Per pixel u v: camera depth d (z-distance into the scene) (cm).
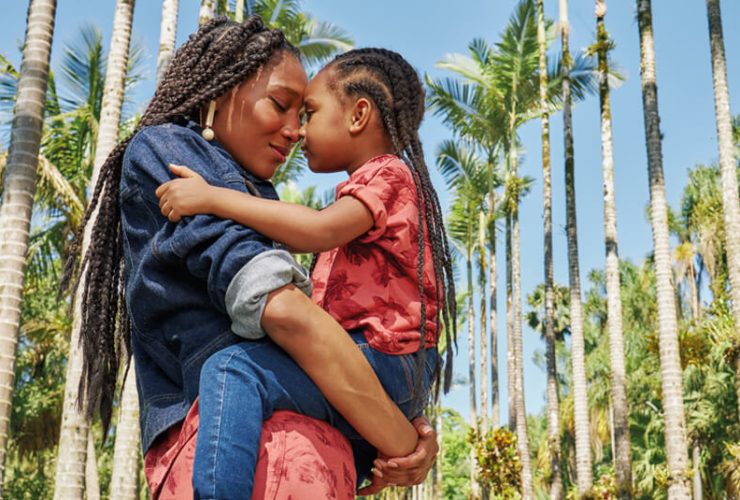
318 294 163
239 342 144
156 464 150
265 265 138
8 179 696
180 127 158
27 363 1923
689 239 3250
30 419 1908
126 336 171
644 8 1606
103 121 981
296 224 146
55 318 1777
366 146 174
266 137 167
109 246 166
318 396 143
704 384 2486
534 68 2542
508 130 2641
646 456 2727
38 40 718
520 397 2470
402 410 157
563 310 4581
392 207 160
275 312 138
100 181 167
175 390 150
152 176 150
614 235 1850
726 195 1448
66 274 173
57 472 846
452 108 2611
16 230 684
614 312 1802
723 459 2422
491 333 2892
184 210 142
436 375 170
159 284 146
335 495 142
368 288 158
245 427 134
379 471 153
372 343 154
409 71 180
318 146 174
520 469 2112
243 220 144
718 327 1730
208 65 166
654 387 3034
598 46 1958
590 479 1972
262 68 167
